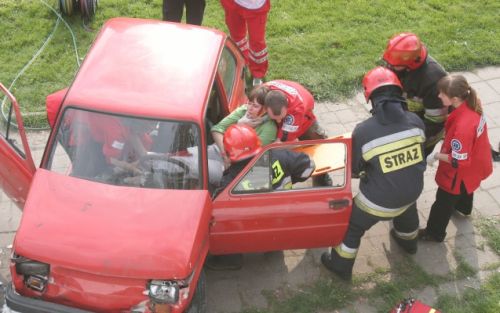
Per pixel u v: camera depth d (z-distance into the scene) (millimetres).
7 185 5027
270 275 5598
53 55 7996
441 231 5887
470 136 5039
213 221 4828
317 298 5402
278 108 5008
